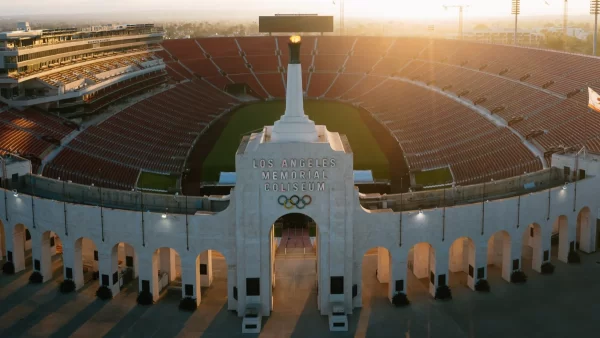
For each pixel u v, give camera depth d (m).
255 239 61.50
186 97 185.00
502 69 168.12
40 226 67.94
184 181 118.31
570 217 72.56
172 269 70.81
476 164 114.19
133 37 178.62
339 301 62.81
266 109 194.62
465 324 60.34
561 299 64.81
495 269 72.94
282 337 58.78
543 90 139.50
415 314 62.62
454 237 65.25
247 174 60.59
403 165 124.81
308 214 61.44
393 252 64.06
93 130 129.38
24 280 69.94
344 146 63.34
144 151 129.25
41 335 58.19
